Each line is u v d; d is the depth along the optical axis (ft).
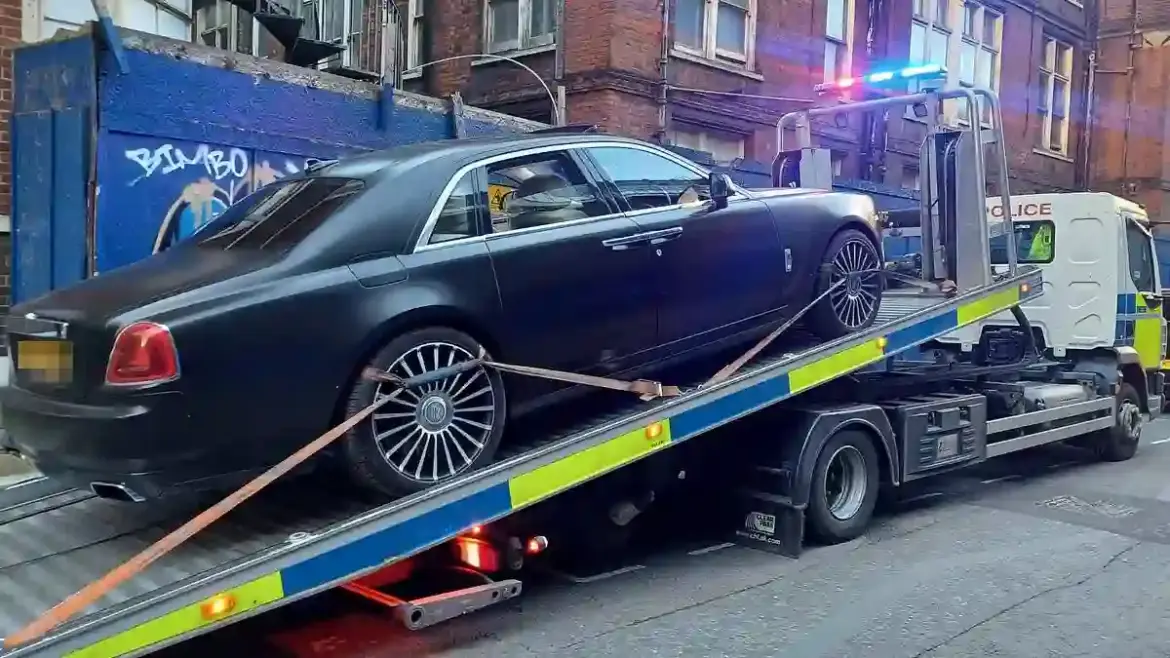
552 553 19.88
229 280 13.64
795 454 21.15
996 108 25.73
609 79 39.93
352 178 15.88
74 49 22.98
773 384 19.34
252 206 16.87
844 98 50.57
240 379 13.17
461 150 16.57
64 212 23.29
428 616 15.19
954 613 17.66
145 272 14.82
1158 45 73.97
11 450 15.40
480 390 15.38
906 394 25.68
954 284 25.50
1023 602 18.26
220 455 13.20
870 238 22.89
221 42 43.45
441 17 47.21
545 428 17.69
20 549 14.44
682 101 42.83
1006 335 32.35
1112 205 31.48
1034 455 34.71
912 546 22.15
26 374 13.98
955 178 25.79
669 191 19.17
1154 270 34.71
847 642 16.24
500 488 15.12
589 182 17.78
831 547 22.07
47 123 23.56
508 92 44.21
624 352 17.76
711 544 22.33
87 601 11.63
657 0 41.63
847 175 53.31
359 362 14.24
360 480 14.28
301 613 17.06
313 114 27.37
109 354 12.76
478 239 15.84
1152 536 23.18
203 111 24.75
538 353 16.35
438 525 14.43
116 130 23.08
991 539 22.77
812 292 21.33
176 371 12.71
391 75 37.27
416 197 15.47
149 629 11.82
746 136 47.03
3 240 26.16
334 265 14.33
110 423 12.62
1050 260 32.53
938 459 24.75
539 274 16.21
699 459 21.03
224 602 12.45
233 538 14.17
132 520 15.57
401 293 14.56
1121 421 33.12
